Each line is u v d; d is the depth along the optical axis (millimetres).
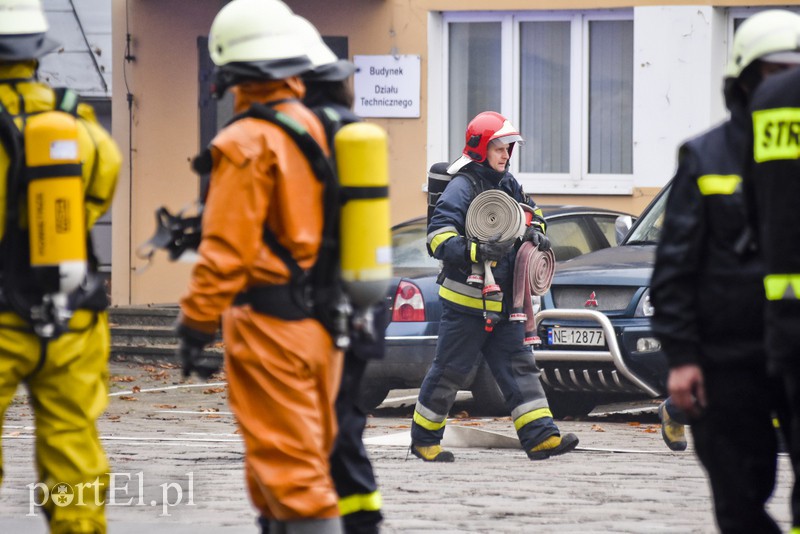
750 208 7414
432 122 29484
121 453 15594
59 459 8594
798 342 6984
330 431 8297
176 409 21000
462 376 15305
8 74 8516
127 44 30969
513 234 15086
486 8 29078
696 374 7961
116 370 26828
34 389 8617
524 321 15234
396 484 13531
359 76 29625
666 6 27891
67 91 8672
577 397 20172
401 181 29656
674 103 27969
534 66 29297
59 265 8297
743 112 7910
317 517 7934
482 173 15562
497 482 13680
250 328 8008
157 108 30969
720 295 7883
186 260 8625
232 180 7816
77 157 8375
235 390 8070
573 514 11844
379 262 8219
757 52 7801
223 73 8219
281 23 8211
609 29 28812
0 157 8336
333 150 8188
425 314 19875
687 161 7980
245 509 11938
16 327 8375
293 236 7953
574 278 18906
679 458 15539
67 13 37656
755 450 7965
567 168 29219
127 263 31125
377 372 20047
